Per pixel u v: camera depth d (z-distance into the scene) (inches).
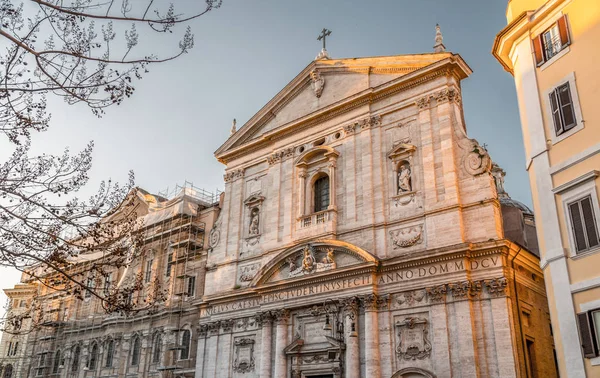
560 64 896.9
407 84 1378.0
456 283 1130.0
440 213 1210.6
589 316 754.2
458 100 1318.9
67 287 739.4
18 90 533.6
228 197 1700.3
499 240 1101.1
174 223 1989.4
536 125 912.3
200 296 1774.1
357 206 1364.4
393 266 1227.2
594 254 770.8
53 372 2279.8
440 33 1401.3
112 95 566.6
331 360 1261.1
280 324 1379.2
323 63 1569.9
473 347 1068.5
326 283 1321.4
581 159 819.4
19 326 945.5
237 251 1593.3
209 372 1507.1
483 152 1203.2
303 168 1509.6
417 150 1312.7
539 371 1118.4
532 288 1190.9
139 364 1861.5
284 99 1652.3
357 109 1456.7
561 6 920.3
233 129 1819.6
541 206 870.4
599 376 727.1
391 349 1181.7
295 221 1473.9
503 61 1052.5
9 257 602.5
